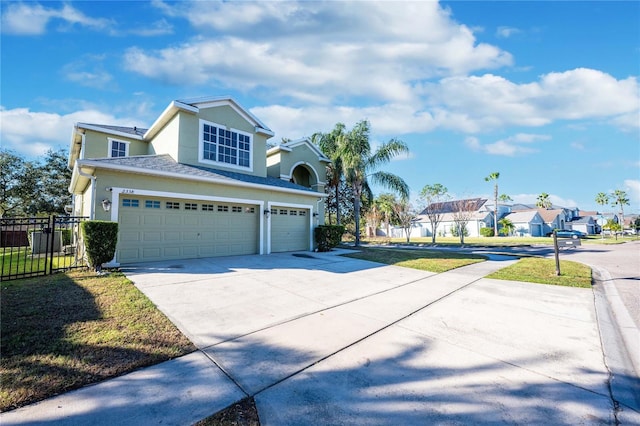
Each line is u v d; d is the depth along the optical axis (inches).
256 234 492.4
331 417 92.0
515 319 185.8
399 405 98.5
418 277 320.5
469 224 1697.8
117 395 101.1
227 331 161.6
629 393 106.7
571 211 2181.3
